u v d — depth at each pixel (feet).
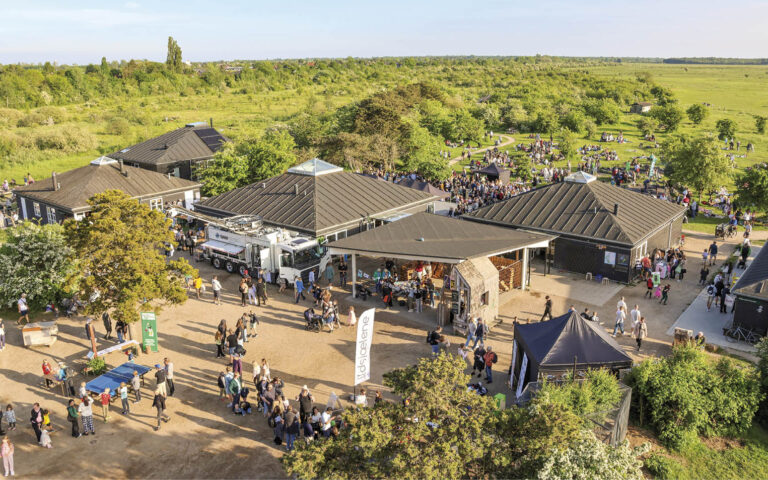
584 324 76.18
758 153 289.12
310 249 122.11
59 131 323.78
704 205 187.73
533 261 134.21
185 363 86.58
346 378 81.35
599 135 365.20
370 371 83.30
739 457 64.90
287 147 225.56
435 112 372.58
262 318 102.99
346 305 109.29
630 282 117.70
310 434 65.31
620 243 115.96
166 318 103.19
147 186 168.76
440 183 218.59
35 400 76.89
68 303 104.99
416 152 237.45
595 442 51.72
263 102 526.16
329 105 466.70
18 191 166.50
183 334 96.78
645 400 70.69
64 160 300.81
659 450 65.92
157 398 69.46
